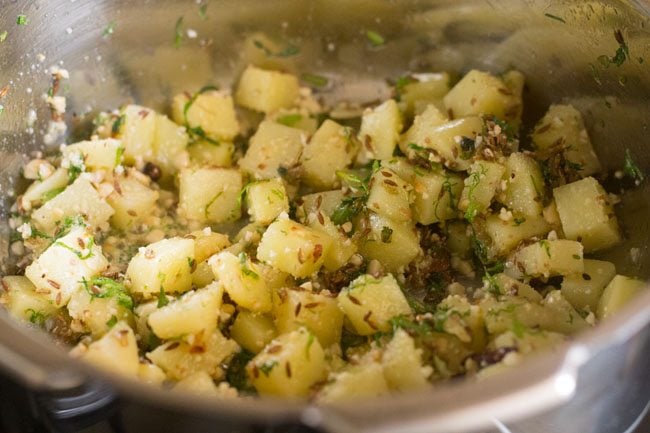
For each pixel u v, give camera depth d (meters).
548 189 0.27
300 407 0.17
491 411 0.17
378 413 0.17
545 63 0.28
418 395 0.17
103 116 0.29
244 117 0.31
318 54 0.31
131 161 0.28
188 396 0.17
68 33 0.27
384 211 0.26
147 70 0.30
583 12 0.26
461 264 0.26
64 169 0.27
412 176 0.26
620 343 0.20
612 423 0.22
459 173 0.27
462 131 0.27
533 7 0.27
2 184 0.26
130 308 0.24
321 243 0.25
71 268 0.25
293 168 0.28
